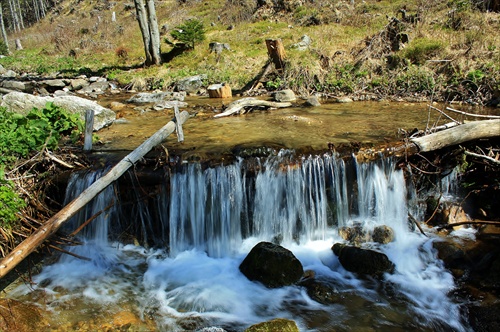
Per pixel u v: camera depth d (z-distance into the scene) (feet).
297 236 19.62
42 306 14.83
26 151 19.60
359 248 17.35
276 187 19.26
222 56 56.49
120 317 14.35
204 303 15.25
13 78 63.46
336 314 14.49
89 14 141.59
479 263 16.72
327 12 66.08
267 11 76.54
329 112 32.50
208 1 107.14
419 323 14.03
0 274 13.01
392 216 20.68
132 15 113.80
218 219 18.97
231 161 19.04
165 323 14.14
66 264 17.58
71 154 20.56
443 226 19.81
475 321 13.91
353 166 20.01
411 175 20.99
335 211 20.01
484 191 20.71
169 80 52.44
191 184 18.78
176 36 63.62
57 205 19.40
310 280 16.38
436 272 16.76
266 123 28.12
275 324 13.11
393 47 46.62
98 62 74.43
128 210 19.36
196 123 28.99
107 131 27.66
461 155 20.84
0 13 124.36
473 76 37.06
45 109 24.00
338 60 47.24
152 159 19.29
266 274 16.14
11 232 16.71
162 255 18.74
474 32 44.34
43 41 116.06
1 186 17.08
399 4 63.62
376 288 15.94
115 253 18.67
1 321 13.62
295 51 50.60
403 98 38.52
